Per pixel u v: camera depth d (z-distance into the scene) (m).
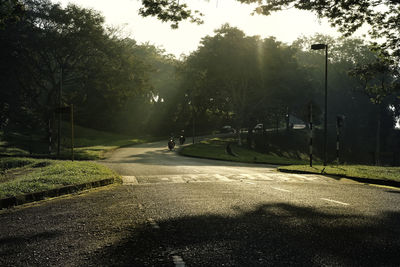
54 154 30.97
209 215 5.86
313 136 73.12
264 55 47.94
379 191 8.95
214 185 10.35
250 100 55.25
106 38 42.16
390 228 4.91
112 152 38.62
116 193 8.90
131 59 43.25
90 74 42.31
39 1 39.16
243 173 15.18
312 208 6.41
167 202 7.27
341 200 7.34
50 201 7.93
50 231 5.02
